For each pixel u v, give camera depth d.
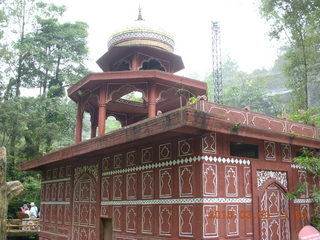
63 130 26.30
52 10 29.44
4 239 8.73
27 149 23.34
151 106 12.09
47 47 28.91
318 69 17.80
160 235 8.58
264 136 8.48
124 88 12.80
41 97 25.73
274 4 18.48
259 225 8.66
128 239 9.83
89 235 11.95
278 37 19.06
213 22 29.92
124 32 13.75
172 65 14.31
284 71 18.45
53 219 15.23
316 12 16.30
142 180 9.55
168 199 8.48
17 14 28.84
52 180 15.94
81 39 29.34
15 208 23.88
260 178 9.12
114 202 10.73
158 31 13.79
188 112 6.59
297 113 13.01
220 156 8.12
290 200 9.78
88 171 12.59
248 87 40.59
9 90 27.59
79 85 12.91
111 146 9.17
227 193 8.09
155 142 9.16
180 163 8.25
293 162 10.18
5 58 25.78
